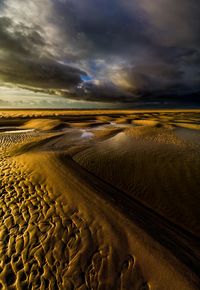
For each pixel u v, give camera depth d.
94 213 4.20
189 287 2.64
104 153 9.30
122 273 2.92
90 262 3.10
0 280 2.90
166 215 4.54
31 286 2.82
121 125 23.64
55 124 22.14
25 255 3.26
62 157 8.12
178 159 8.27
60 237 3.59
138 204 4.98
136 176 6.67
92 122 26.72
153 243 3.36
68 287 2.79
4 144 10.98
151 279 2.81
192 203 5.00
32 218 4.12
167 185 6.00
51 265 3.09
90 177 6.41
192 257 3.20
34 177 5.96
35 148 9.96
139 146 10.75
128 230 3.66
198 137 13.38
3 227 3.87
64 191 5.14
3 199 4.84
